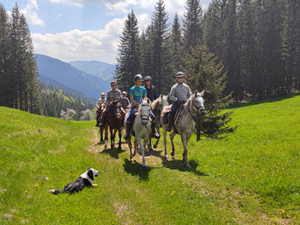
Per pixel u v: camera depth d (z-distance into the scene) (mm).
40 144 10188
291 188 5332
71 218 4570
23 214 4492
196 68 18062
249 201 5340
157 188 6473
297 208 4758
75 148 11000
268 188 5531
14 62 51219
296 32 57219
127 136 8891
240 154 8703
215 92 17453
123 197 5898
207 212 5023
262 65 54438
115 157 9953
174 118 8859
